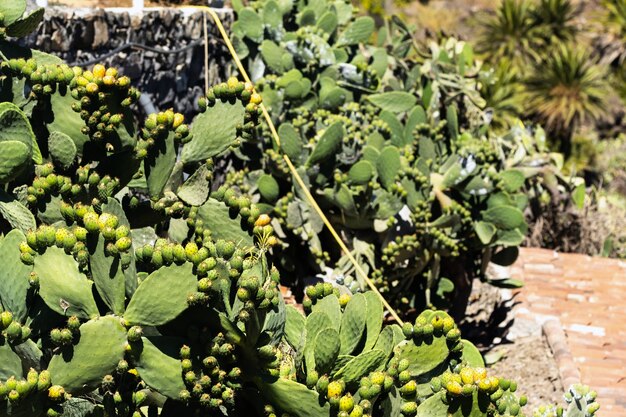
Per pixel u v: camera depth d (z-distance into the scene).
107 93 4.87
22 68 4.95
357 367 4.67
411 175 7.77
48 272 4.41
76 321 4.28
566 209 11.66
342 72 8.47
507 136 9.94
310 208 7.78
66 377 4.30
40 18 5.18
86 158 5.00
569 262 10.60
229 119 5.17
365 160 7.78
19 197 4.86
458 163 8.05
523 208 8.66
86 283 4.43
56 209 4.85
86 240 4.41
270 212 7.89
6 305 4.42
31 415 4.23
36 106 4.96
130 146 4.96
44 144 4.99
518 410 4.90
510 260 8.57
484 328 8.92
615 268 10.55
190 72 7.83
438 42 11.09
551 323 8.48
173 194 5.09
